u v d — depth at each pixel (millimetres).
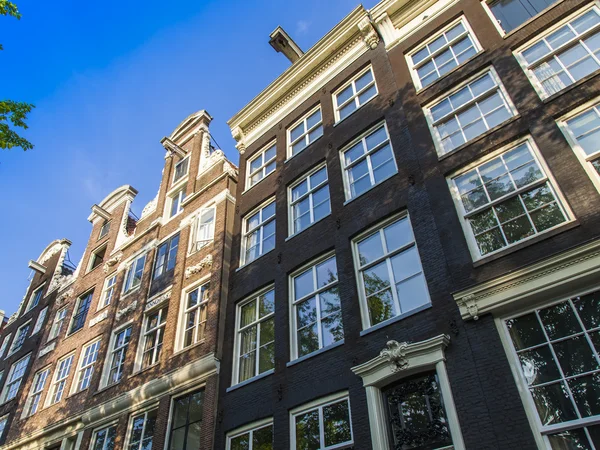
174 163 25141
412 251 11672
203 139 24312
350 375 11023
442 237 10984
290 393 12109
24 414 23391
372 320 11586
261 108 20656
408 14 16906
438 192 11719
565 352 8289
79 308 25312
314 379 11758
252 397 13125
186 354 16094
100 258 27188
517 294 9000
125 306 21312
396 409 9922
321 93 18406
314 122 18203
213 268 17578
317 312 13148
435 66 14695
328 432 10867
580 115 10414
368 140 15188
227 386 14172
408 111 14094
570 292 8648
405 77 15117
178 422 14984
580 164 9719
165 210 22922
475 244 10508
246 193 18922
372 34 17406
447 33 15148
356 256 12898
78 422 19328
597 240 8438
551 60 11852
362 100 16547
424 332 10148
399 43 16219
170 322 17688
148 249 22078
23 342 28516
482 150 11438
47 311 28438
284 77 20016
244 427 12906
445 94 13594
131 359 18297
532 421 7945
